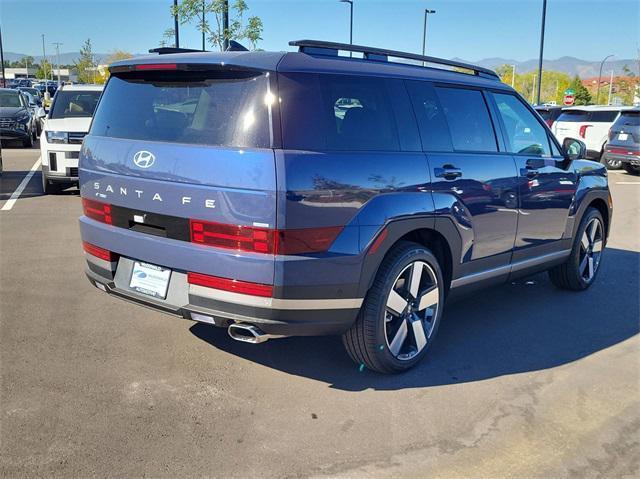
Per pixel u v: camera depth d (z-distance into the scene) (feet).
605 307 18.62
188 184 11.19
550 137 17.98
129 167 12.14
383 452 10.39
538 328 16.63
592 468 10.16
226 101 11.27
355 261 11.50
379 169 11.98
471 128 14.87
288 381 12.88
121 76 13.37
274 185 10.48
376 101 12.60
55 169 34.35
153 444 10.40
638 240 28.99
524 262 16.83
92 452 10.11
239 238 10.77
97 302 17.25
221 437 10.69
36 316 16.06
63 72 347.36
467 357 14.49
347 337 12.59
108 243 12.78
